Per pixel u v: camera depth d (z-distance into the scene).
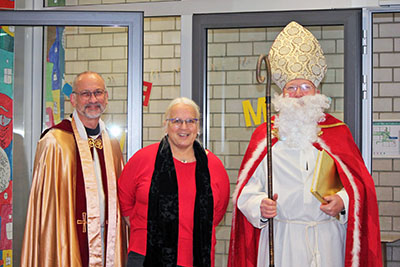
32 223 2.37
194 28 3.03
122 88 2.87
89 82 2.44
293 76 2.27
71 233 2.36
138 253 2.17
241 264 2.34
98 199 2.44
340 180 2.24
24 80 3.18
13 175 3.12
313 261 2.09
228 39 3.17
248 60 3.16
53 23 2.77
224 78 3.19
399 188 4.04
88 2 3.21
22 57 3.17
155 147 2.28
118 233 2.45
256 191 2.25
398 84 4.04
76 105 2.46
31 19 2.77
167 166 2.19
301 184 2.16
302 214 2.15
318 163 2.18
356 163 2.21
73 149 2.43
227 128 3.22
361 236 2.14
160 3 3.09
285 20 2.90
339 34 2.91
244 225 2.34
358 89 2.84
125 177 2.31
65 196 2.37
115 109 2.86
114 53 2.92
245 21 2.95
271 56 2.39
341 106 2.92
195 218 2.15
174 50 3.79
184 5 3.05
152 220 2.15
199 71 3.04
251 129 3.19
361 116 2.84
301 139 2.18
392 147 4.06
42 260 2.33
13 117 3.14
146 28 3.83
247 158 2.34
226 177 2.32
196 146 2.27
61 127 2.45
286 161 2.21
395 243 4.02
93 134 2.52
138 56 2.79
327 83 2.93
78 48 3.06
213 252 2.25
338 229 2.19
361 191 2.16
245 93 3.18
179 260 2.12
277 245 2.20
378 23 4.06
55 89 3.16
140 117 2.80
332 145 2.21
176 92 3.81
